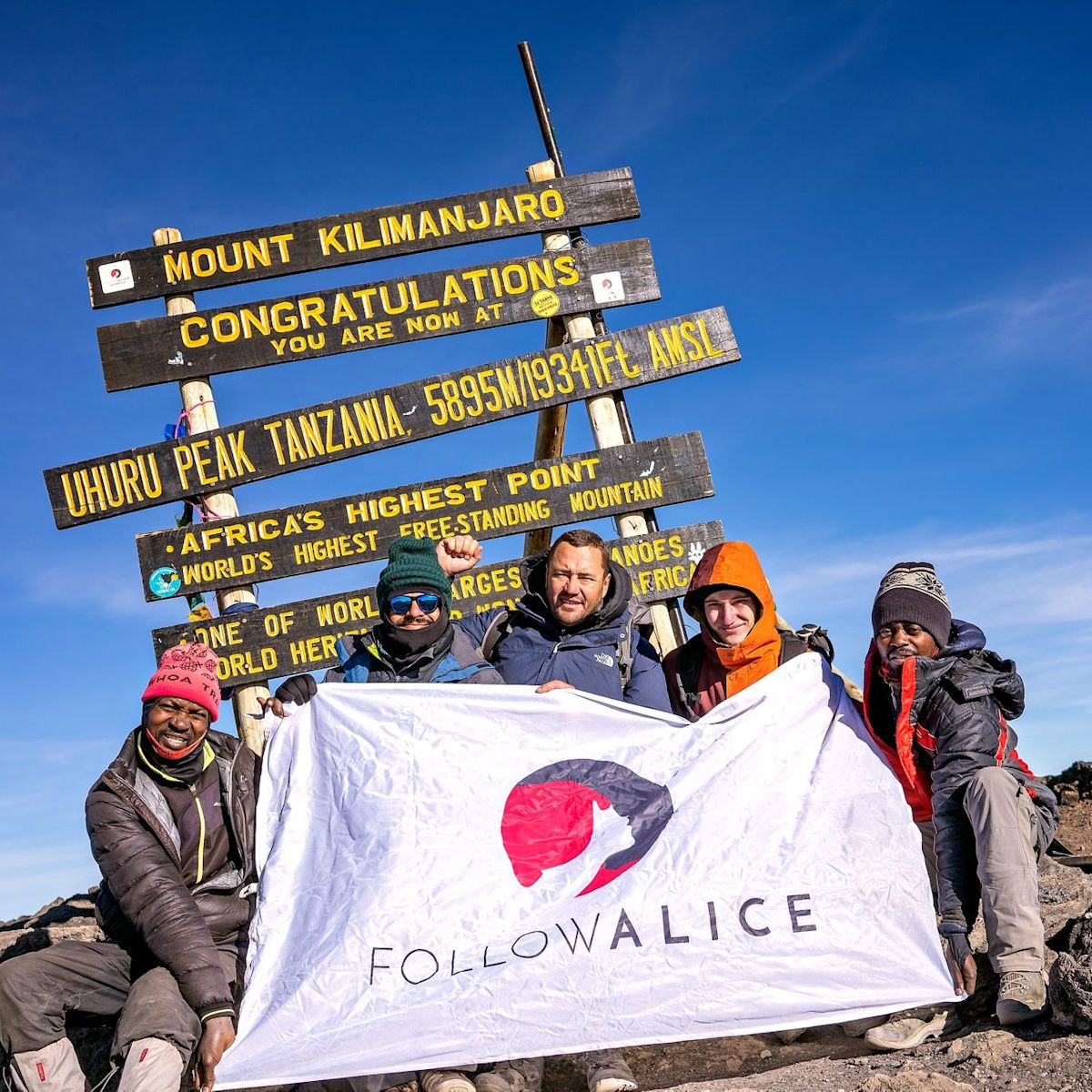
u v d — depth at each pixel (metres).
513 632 3.26
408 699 3.02
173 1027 2.61
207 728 2.92
